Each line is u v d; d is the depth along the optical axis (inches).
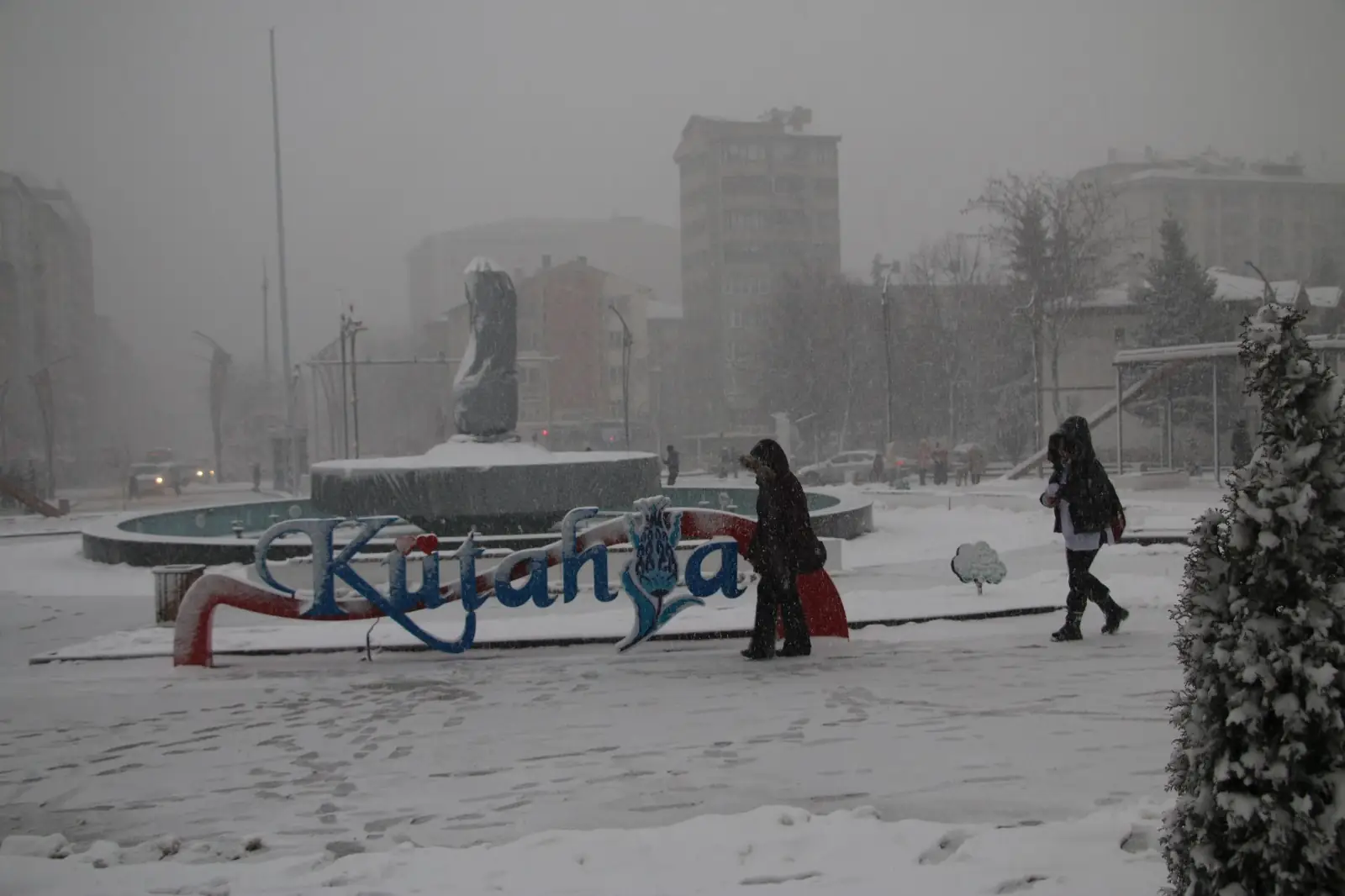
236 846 243.0
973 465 2230.6
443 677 432.8
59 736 351.3
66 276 4783.5
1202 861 159.5
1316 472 158.1
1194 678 164.6
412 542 476.7
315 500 972.6
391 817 262.1
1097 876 202.2
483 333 994.1
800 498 450.6
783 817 239.8
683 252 4904.0
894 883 202.2
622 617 537.0
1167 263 2635.3
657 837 230.5
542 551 477.7
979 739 311.3
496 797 274.7
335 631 517.0
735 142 4682.6
